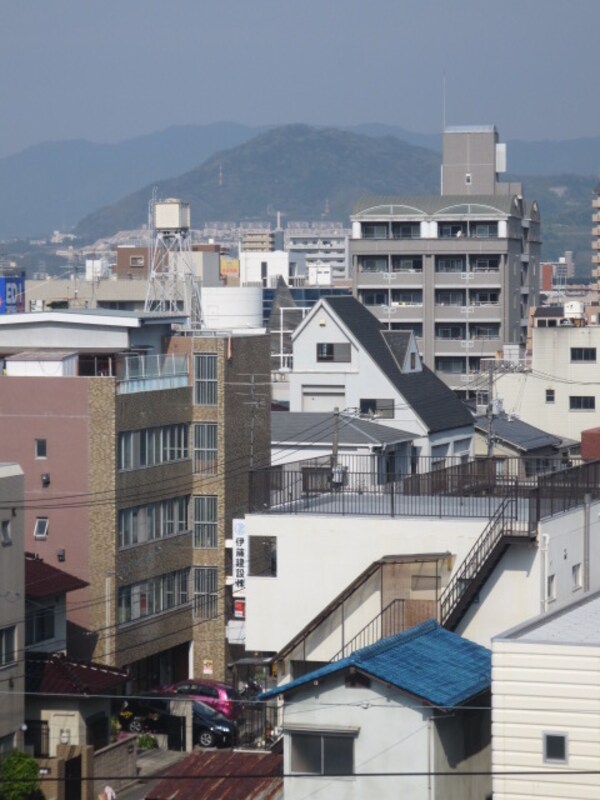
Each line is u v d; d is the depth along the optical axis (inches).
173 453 5260.8
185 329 5841.5
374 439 6200.8
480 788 2726.4
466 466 4005.9
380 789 2571.4
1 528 3929.6
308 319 7194.9
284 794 2615.7
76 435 4867.1
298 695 2615.7
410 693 2551.7
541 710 2341.3
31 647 4409.5
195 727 4443.9
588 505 3624.5
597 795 2313.0
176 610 5221.5
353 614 3309.5
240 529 4724.4
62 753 3929.6
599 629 2541.8
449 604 3289.9
